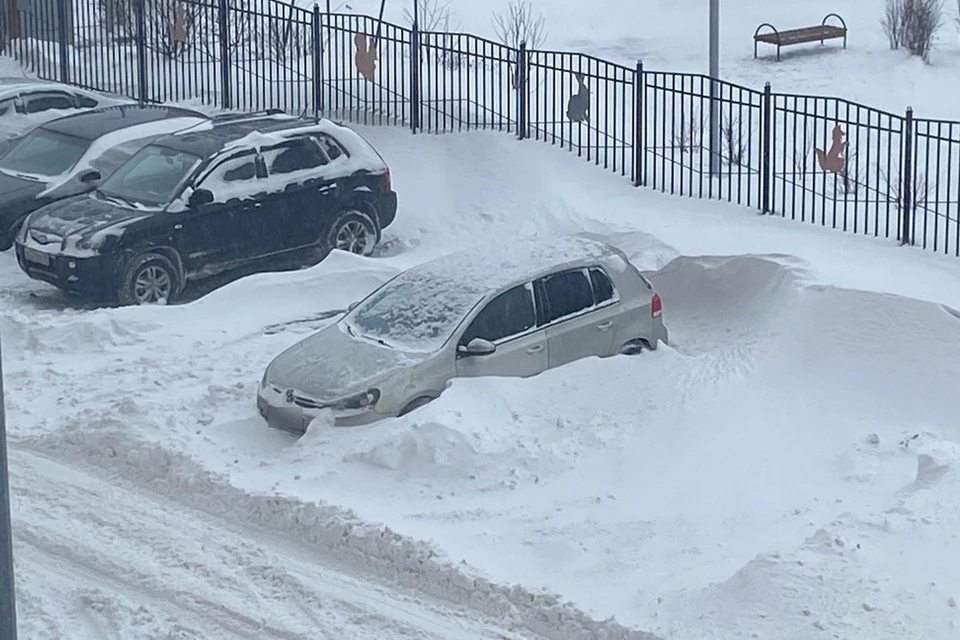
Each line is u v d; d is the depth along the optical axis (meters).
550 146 22.23
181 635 9.31
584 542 10.40
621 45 31.08
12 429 13.02
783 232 18.81
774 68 28.66
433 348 12.74
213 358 14.73
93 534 10.88
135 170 18.66
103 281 17.19
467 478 11.48
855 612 8.94
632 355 13.71
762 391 12.84
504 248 14.14
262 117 20.03
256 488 11.41
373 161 19.58
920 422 12.31
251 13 25.33
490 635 9.27
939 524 9.98
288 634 9.30
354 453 11.80
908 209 18.38
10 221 19.50
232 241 18.25
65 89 23.77
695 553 10.14
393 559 10.20
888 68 28.36
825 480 11.28
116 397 13.64
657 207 20.27
